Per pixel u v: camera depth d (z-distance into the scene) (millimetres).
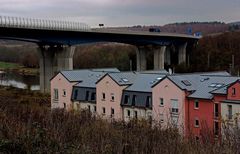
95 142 14242
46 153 13445
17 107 22047
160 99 48656
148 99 50250
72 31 83688
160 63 114938
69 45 87688
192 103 46594
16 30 75188
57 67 89812
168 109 45281
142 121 21891
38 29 76438
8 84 102375
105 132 15664
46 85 86812
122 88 53562
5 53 190875
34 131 15008
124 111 52938
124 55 131125
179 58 127750
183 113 46594
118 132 16141
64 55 87688
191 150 13344
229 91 43188
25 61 165375
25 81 117375
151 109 49594
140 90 51594
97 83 56062
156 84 48906
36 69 154125
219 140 14383
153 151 13805
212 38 134250
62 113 20219
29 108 21750
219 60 121562
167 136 15508
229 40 129250
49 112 20672
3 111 19453
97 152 13430
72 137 15250
